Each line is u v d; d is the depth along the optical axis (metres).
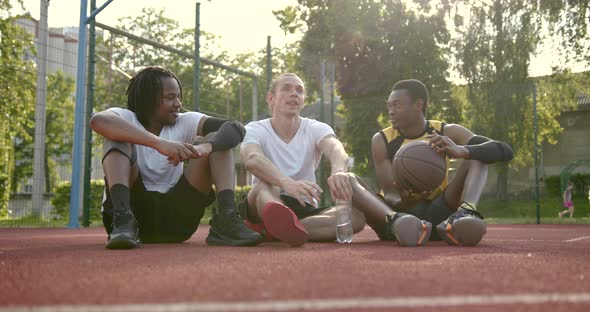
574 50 15.12
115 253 2.06
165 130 2.74
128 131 2.36
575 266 1.50
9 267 1.54
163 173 2.70
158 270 1.42
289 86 3.01
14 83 14.37
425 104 3.08
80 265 1.58
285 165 2.98
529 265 1.52
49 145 23.78
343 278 1.22
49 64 10.68
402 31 16.62
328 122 11.12
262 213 2.28
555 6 14.98
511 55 15.06
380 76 16.75
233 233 2.50
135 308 0.83
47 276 1.32
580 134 20.95
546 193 19.61
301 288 1.06
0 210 13.92
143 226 2.72
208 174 2.66
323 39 17.64
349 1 16.92
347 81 17.08
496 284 1.12
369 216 2.81
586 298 0.93
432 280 1.18
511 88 12.10
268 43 10.73
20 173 14.97
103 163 2.44
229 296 0.97
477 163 2.70
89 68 7.79
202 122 2.78
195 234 4.91
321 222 2.76
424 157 2.72
